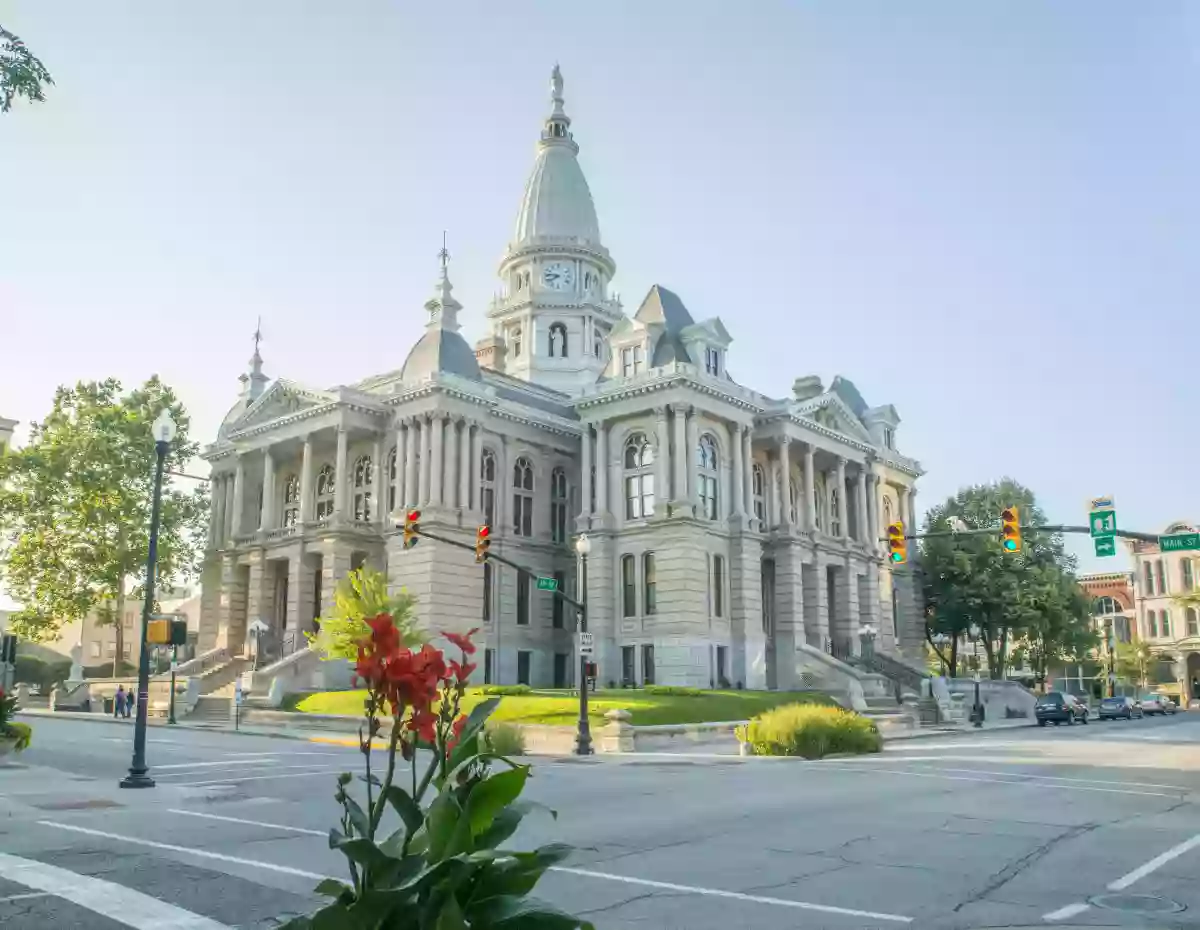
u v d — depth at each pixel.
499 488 64.12
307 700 52.41
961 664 102.44
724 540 61.06
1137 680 107.38
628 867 13.15
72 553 72.31
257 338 83.38
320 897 11.14
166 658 74.44
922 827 16.73
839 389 84.00
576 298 93.38
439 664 5.50
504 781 5.28
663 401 60.00
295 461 70.25
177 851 14.23
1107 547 29.28
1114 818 17.89
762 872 12.81
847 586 70.25
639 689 53.53
